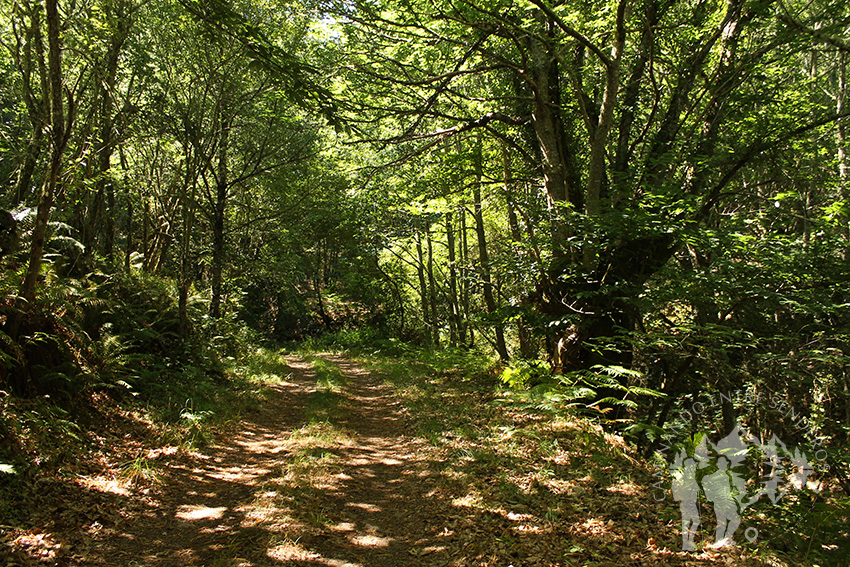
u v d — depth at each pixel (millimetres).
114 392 7637
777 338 7168
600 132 8836
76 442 5777
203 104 11625
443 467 6367
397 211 20422
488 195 15125
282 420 9531
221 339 14266
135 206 13805
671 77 11117
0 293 6109
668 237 8656
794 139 9852
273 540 4359
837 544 4191
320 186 18859
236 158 17969
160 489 5496
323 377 13820
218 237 15555
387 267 28734
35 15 6449
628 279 8797
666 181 9164
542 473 5750
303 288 36750
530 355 13875
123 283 11117
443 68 11375
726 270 7500
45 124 6348
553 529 4504
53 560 3789
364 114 10586
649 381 9844
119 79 10586
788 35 8219
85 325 8281
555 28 9891
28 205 8836
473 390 11070
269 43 5898
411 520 5074
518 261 9758
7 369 5879
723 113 10047
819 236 8273
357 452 7379
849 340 7105
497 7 8727
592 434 6664
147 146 13141
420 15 9461
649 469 5898
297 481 5809
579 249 9156
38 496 4527
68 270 9461
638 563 3898
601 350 8883
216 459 6871
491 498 5227
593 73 11781
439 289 24672
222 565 3924
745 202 11469
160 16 10672
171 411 7957
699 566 3814
